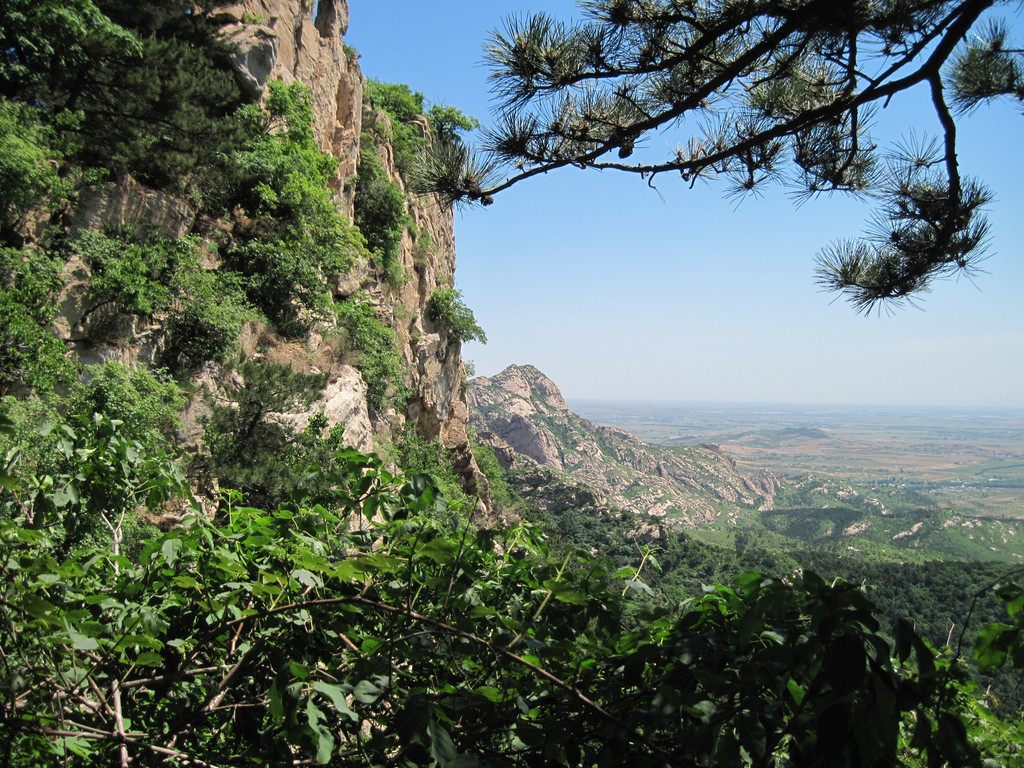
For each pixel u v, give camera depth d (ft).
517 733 7.50
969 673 8.38
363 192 117.70
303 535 9.05
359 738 7.43
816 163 19.86
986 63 19.85
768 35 16.46
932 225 19.58
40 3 51.13
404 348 121.70
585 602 8.14
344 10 117.91
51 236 49.16
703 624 8.26
